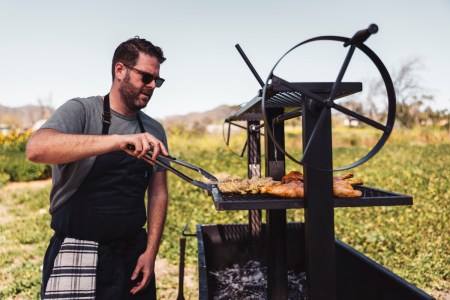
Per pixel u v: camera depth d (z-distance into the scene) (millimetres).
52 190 1894
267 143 2115
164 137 2215
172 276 4391
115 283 1875
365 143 22328
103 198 1847
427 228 5395
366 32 1120
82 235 1830
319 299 1318
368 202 1325
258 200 1338
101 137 1543
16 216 7613
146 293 2062
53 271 1782
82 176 1811
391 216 6004
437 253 4520
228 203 1293
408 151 16156
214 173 11203
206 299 1521
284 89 1273
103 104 1906
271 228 1893
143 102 1897
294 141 19625
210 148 18703
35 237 5980
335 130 25844
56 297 1750
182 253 3035
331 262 1315
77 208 1826
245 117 2775
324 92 1319
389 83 1254
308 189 1308
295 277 3025
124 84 1848
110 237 1874
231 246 3348
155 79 1863
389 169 11047
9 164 12508
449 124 24078
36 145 1563
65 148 1535
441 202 6746
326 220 1313
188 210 6883
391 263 4270
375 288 1838
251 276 2988
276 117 2002
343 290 2322
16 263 4980
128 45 1834
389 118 1282
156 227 2164
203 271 1894
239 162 13211
